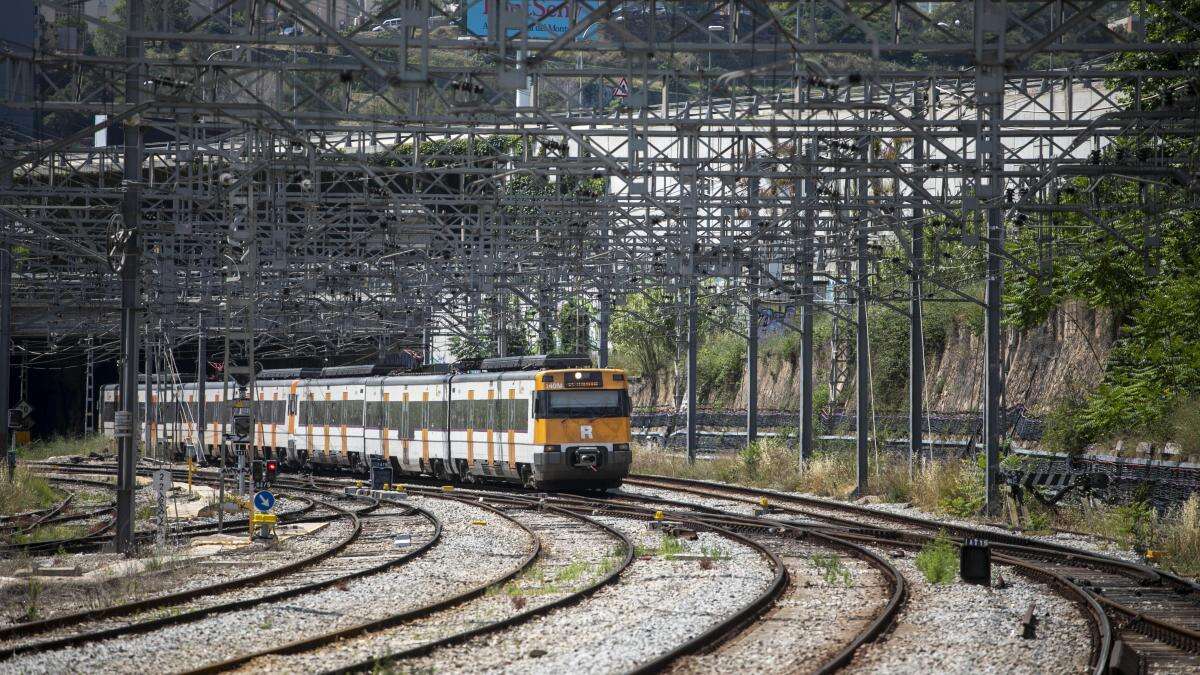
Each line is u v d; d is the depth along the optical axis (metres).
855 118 83.38
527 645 48.81
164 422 158.00
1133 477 101.00
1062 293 125.00
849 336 178.25
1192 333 112.50
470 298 163.88
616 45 63.94
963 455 136.62
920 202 100.44
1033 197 99.56
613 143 177.62
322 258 132.25
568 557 80.81
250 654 46.03
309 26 64.25
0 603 62.34
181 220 119.38
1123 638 49.91
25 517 119.75
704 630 51.47
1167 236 118.69
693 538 89.50
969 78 75.12
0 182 102.50
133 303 84.06
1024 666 43.69
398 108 78.38
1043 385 137.62
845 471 134.75
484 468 144.75
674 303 154.25
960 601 58.19
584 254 136.00
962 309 159.00
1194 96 79.19
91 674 44.47
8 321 161.88
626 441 134.25
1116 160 87.19
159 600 60.34
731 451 187.62
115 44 112.81
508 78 62.22
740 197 101.69
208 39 64.69
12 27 112.19
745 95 94.38
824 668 42.09
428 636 50.88
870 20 65.62
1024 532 93.62
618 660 45.31
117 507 84.00
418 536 94.81
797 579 67.44
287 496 140.38
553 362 137.62
